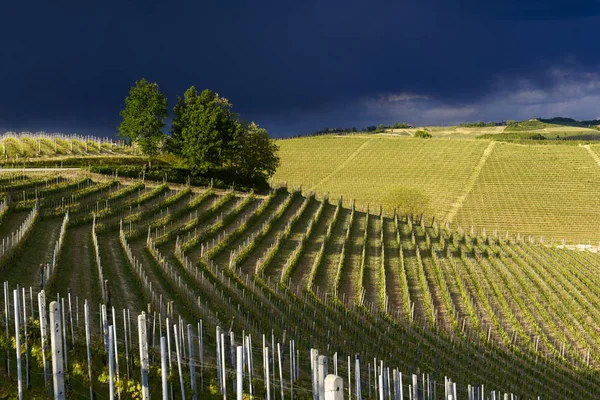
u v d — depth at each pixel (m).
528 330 49.94
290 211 77.94
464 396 34.22
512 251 78.25
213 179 81.62
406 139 174.75
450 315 50.56
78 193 61.50
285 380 27.80
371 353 37.78
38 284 35.41
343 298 50.47
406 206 104.31
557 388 39.59
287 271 53.91
